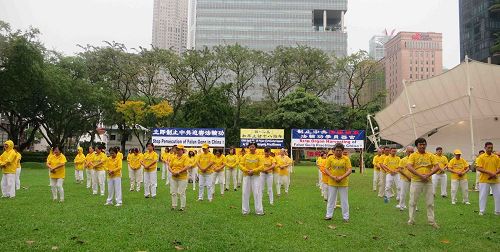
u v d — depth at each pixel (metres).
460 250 6.54
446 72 22.47
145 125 48.94
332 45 109.44
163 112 45.16
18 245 6.43
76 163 18.92
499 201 10.18
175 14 163.25
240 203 12.20
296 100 48.12
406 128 27.98
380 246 6.73
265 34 109.62
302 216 9.70
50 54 40.00
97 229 7.73
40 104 36.91
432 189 8.68
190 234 7.40
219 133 26.83
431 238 7.37
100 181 13.84
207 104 44.81
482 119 26.55
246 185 9.95
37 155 41.03
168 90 49.56
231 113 47.09
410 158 8.84
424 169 8.70
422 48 118.31
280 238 7.19
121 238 6.99
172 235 7.28
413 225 8.64
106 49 46.88
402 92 25.52
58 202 11.72
